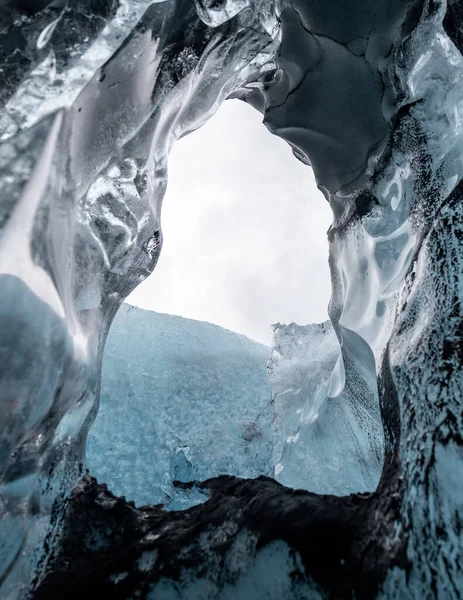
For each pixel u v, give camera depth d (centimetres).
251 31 347
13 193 194
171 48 281
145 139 285
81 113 227
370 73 446
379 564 170
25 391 196
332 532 195
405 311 279
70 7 204
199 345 1204
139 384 989
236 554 200
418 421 204
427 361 219
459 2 284
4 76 192
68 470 271
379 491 211
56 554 227
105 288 294
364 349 436
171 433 859
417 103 381
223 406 958
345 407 545
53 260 214
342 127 482
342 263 543
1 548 198
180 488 719
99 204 268
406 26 404
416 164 364
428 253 269
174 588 193
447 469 176
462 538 158
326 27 421
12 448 199
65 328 221
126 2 228
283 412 752
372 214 456
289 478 557
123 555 222
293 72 478
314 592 174
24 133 199
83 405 273
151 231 326
